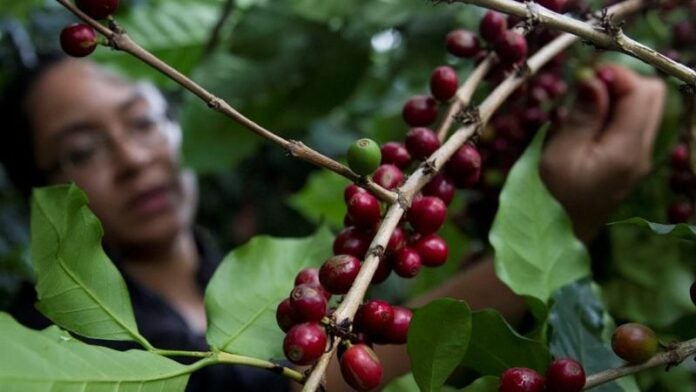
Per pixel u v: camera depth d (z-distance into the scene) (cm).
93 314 48
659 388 77
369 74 113
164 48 113
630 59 93
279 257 58
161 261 141
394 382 60
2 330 37
